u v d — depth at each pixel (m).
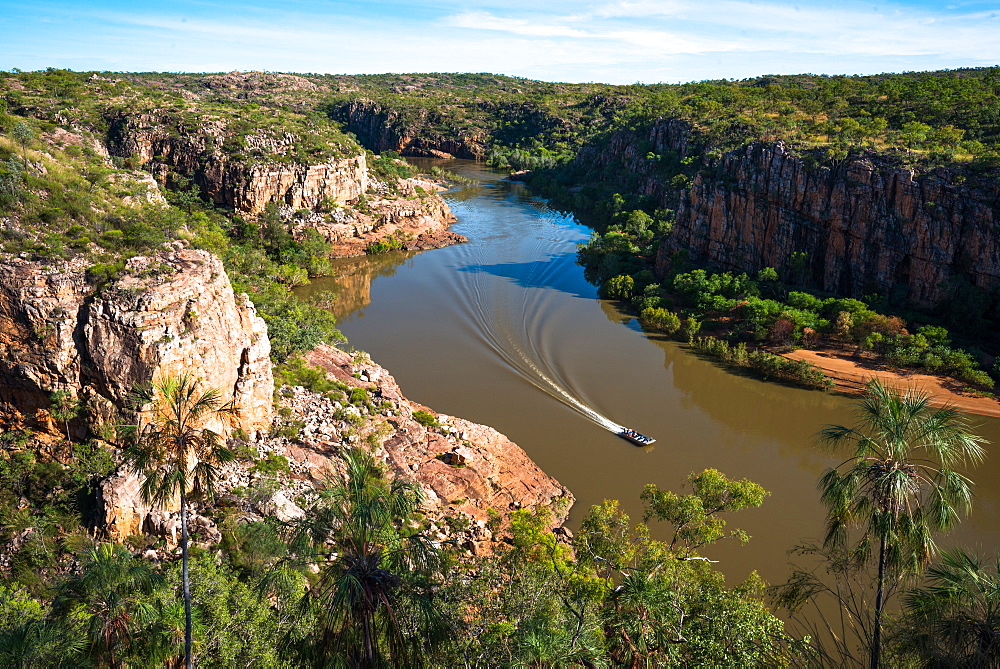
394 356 87.75
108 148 144.00
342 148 165.62
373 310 107.75
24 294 41.00
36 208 48.22
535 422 70.88
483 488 54.75
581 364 87.75
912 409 22.66
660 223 148.62
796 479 61.69
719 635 27.86
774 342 93.19
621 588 30.66
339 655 21.91
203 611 29.59
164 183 144.00
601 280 126.81
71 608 26.75
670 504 41.06
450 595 29.00
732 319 100.81
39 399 42.12
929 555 23.06
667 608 29.41
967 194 95.81
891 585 25.00
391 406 63.53
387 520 22.86
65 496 39.34
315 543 23.31
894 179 102.19
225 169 142.75
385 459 54.91
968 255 95.38
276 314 83.06
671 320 99.44
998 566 22.52
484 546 47.50
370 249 145.62
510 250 150.88
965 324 93.62
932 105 139.62
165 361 42.06
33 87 158.00
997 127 121.75
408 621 22.66
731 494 42.06
